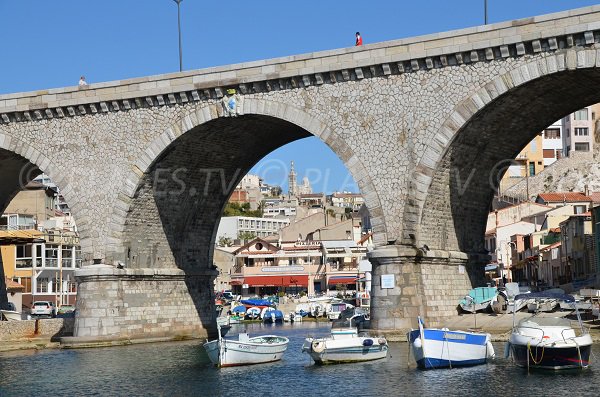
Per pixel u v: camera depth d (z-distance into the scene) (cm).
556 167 12294
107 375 4684
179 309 6506
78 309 6022
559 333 4247
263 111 5553
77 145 6156
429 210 5241
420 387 3912
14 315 7144
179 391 4134
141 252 6228
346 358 4828
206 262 6862
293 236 15162
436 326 5275
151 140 5912
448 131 5025
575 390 3725
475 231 5978
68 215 14800
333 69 5316
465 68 4994
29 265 10688
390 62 5166
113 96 5991
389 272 5122
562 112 5438
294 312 9969
